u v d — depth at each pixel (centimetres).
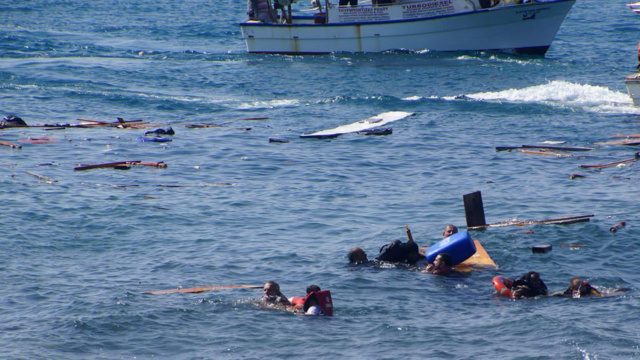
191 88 15575
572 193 8112
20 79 15738
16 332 4512
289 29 18475
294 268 5853
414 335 4494
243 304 5022
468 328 4597
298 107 13812
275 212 7544
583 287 5156
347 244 6506
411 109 13375
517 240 6412
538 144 10625
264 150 10588
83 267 5850
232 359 4212
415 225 7094
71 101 14075
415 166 9662
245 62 18150
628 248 6175
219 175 9162
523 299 5122
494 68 16425
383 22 17750
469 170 9375
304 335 4522
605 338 4356
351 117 12950
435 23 17488
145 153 10269
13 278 5506
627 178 8731
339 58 18025
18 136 11100
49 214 7188
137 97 14462
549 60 17338
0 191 7919
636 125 11706
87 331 4547
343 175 9206
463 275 5659
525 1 18425
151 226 6981
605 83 14888
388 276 5631
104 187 8350
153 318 4756
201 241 6575
